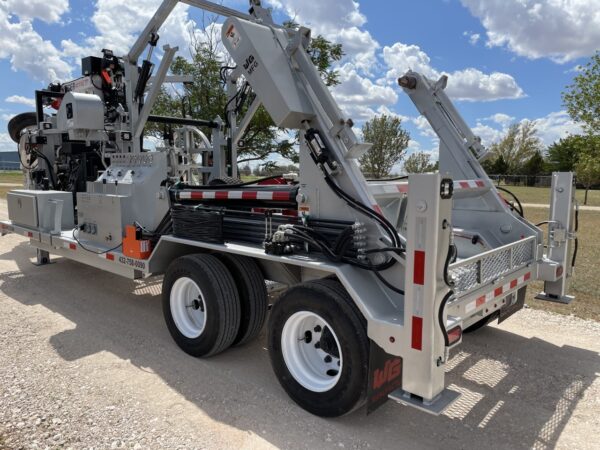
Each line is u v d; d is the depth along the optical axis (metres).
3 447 2.47
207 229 3.51
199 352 3.58
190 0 4.41
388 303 2.64
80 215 5.11
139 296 5.37
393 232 2.63
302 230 2.94
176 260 3.67
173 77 6.37
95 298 5.27
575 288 5.63
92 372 3.38
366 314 2.48
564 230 3.79
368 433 2.68
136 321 4.52
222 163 6.50
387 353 2.61
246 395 3.09
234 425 2.73
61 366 3.47
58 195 5.84
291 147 12.55
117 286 5.77
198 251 3.96
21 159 7.11
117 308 4.91
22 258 7.33
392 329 2.38
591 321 4.53
